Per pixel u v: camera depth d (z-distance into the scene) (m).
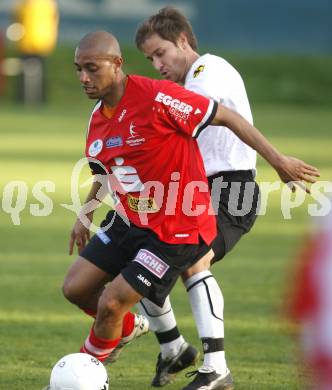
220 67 18.98
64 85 122.12
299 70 130.25
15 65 118.25
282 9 179.62
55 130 87.88
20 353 21.03
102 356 17.27
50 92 120.88
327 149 71.31
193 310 17.55
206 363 17.31
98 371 16.44
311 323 7.01
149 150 16.67
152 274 16.50
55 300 26.80
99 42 16.56
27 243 36.16
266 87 125.88
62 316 24.91
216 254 18.12
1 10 164.50
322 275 6.97
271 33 179.88
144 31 19.64
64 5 175.00
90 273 17.44
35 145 74.69
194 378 17.62
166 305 18.45
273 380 18.78
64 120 99.06
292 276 7.18
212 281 17.50
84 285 17.48
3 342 22.05
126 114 16.75
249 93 123.94
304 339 7.09
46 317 24.75
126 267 16.66
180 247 16.70
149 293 16.56
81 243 18.92
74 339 22.44
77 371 16.28
